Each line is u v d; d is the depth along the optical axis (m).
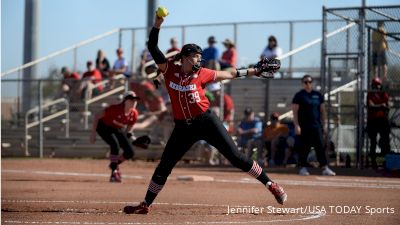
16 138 64.38
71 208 23.78
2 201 26.25
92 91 65.62
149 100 59.22
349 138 51.00
